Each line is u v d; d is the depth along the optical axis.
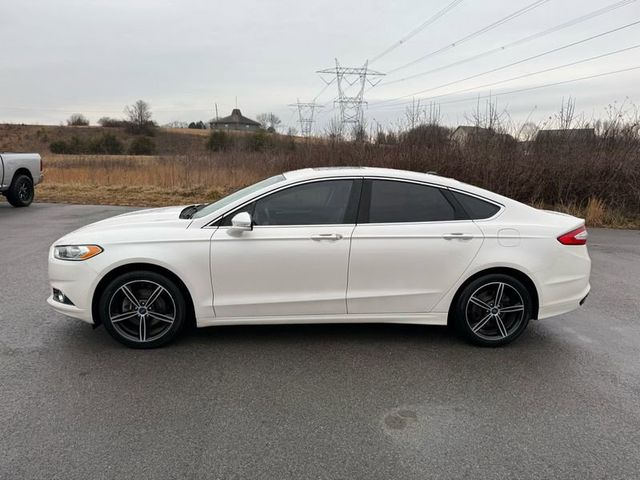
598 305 5.51
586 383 3.63
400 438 2.89
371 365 3.85
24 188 12.81
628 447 2.85
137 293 4.01
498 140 14.59
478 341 4.23
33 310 4.89
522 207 4.34
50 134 67.38
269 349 4.11
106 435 2.85
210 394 3.35
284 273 4.00
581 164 13.48
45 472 2.51
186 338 4.30
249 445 2.79
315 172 4.28
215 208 4.31
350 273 4.05
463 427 3.02
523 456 2.74
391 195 4.16
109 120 76.12
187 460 2.64
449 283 4.14
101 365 3.74
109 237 3.95
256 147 20.62
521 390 3.50
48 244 8.04
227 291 4.00
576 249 4.28
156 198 14.82
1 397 3.24
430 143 15.18
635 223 12.39
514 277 4.21
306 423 3.03
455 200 4.23
